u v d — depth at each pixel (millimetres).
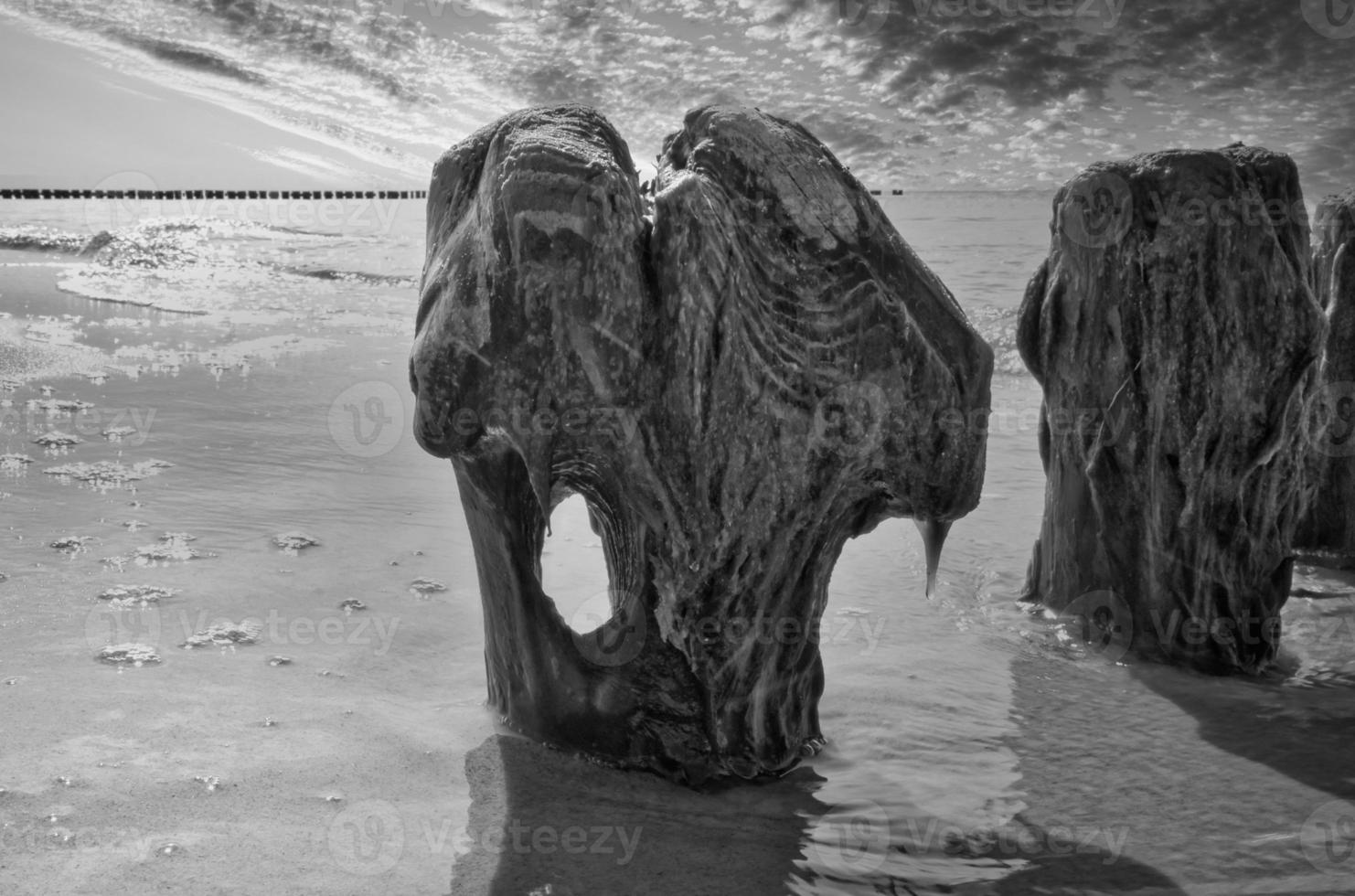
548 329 2375
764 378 2439
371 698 2910
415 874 2164
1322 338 3406
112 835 2217
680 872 2227
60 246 14250
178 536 4102
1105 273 3465
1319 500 4488
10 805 2297
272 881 2098
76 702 2785
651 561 2516
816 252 2482
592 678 2623
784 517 2482
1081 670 3328
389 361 7609
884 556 4309
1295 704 3135
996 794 2609
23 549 3896
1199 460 3377
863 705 3051
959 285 11031
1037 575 3855
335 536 4180
